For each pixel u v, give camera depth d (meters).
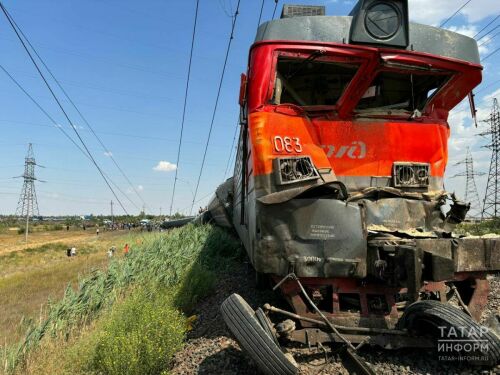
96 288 9.01
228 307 4.63
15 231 113.44
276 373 4.23
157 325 5.87
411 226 5.93
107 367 5.21
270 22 5.95
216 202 18.88
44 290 17.27
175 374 5.21
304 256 5.20
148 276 10.63
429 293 5.78
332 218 5.22
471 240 5.20
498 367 4.48
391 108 6.60
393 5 5.71
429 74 6.27
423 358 4.91
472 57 6.34
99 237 69.31
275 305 7.47
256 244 5.45
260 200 5.31
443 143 6.56
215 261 13.84
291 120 5.93
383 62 5.74
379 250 5.15
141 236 27.17
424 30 6.12
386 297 5.37
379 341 4.86
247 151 7.07
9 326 11.20
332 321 5.10
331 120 6.14
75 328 7.66
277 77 6.04
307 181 5.64
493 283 9.37
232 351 5.47
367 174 6.17
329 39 5.89
